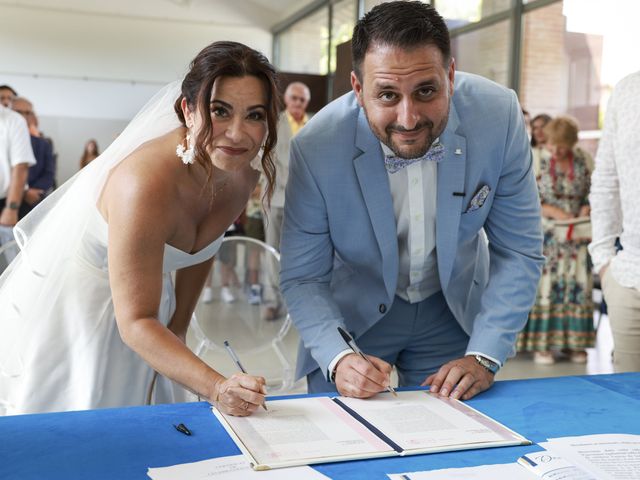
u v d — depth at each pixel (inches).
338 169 65.6
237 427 49.8
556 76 217.8
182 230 64.5
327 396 58.7
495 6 228.2
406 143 56.9
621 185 82.2
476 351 63.7
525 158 68.7
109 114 449.1
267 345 94.5
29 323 69.4
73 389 69.6
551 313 172.2
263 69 56.6
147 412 52.5
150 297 57.4
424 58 53.7
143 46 450.3
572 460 45.3
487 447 47.6
